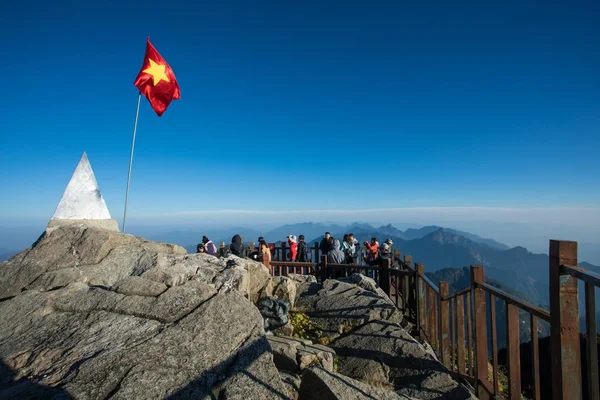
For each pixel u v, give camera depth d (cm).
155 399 262
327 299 749
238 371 305
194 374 293
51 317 384
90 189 641
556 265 258
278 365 442
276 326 589
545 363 769
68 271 472
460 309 502
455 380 475
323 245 1228
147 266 491
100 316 373
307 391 346
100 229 577
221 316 369
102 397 261
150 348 313
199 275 507
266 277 687
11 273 480
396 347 565
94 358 299
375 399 331
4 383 280
